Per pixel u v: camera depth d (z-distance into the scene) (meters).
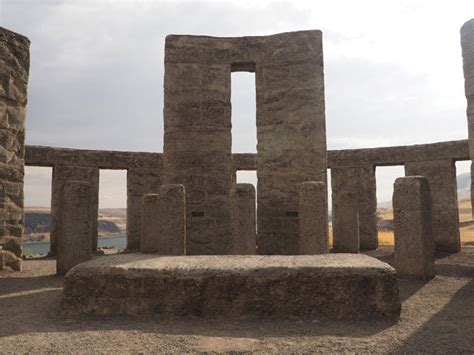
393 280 4.26
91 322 4.17
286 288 4.31
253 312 4.29
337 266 4.37
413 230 6.56
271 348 3.36
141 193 13.69
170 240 6.83
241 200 7.36
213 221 9.16
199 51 9.49
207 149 9.30
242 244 7.27
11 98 8.16
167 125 9.35
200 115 9.36
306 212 7.11
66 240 7.13
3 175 7.89
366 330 3.84
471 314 4.41
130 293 4.43
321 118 8.93
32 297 5.39
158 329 3.92
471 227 23.02
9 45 8.20
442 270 7.45
